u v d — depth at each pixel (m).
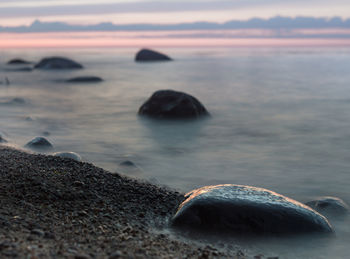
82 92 21.14
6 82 25.91
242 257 3.91
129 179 6.68
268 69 42.25
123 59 66.62
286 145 9.80
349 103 17.34
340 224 4.98
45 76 31.73
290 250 4.15
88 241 3.59
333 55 97.44
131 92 21.34
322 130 11.70
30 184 4.92
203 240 4.29
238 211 4.58
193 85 25.16
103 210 4.65
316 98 19.05
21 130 11.00
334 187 6.61
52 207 4.45
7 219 3.81
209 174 7.30
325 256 4.05
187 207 4.74
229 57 80.81
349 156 8.69
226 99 18.53
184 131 11.30
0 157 6.45
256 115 14.20
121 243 3.64
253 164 8.02
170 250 3.69
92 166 6.48
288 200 4.87
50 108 15.42
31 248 3.09
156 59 58.16
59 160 6.57
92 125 12.05
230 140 10.29
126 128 11.62
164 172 7.37
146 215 4.84
